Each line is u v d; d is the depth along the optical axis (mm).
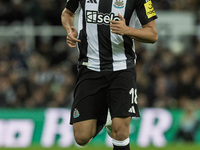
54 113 34875
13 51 43281
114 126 17062
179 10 47531
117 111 17016
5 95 40469
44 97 40438
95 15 17562
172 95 41812
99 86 17578
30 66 42719
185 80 42375
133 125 34875
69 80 41562
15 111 34969
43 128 34625
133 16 17734
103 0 17516
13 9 45750
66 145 34125
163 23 46156
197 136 35656
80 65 18031
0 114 34844
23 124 34688
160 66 43031
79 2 18297
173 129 35344
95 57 17656
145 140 34750
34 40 44531
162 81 41750
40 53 43969
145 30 17266
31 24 45031
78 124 17547
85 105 17516
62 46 44469
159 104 40812
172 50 44594
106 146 32719
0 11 45781
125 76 17422
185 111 35625
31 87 41156
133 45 17938
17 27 44562
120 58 17578
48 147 32156
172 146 32375
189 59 44062
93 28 17594
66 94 40469
